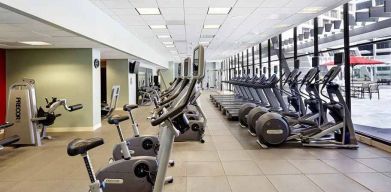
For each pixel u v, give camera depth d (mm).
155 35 9977
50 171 4070
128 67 12219
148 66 18484
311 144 5090
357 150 4863
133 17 6934
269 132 5090
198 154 4754
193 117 6238
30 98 5684
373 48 5414
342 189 3205
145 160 2809
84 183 3576
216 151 4930
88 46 6992
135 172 2781
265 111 6172
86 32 5367
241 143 5516
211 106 12688
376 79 6555
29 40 5918
